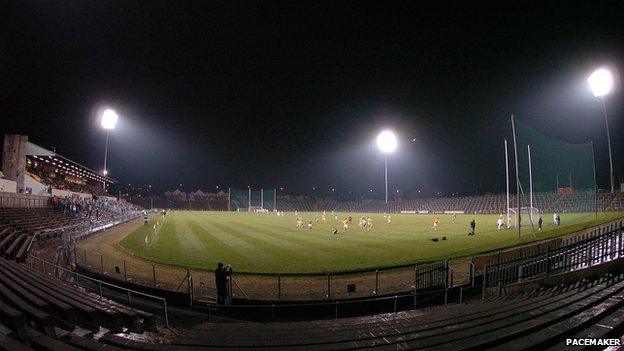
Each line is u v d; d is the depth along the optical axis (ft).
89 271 50.70
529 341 16.40
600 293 24.58
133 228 128.16
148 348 18.78
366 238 94.84
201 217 220.84
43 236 78.13
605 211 153.38
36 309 19.86
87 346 17.83
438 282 43.83
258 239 93.56
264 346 19.53
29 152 153.48
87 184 289.12
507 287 40.83
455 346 16.83
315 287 44.57
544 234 88.48
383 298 36.06
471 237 92.63
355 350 17.60
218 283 37.91
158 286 43.75
